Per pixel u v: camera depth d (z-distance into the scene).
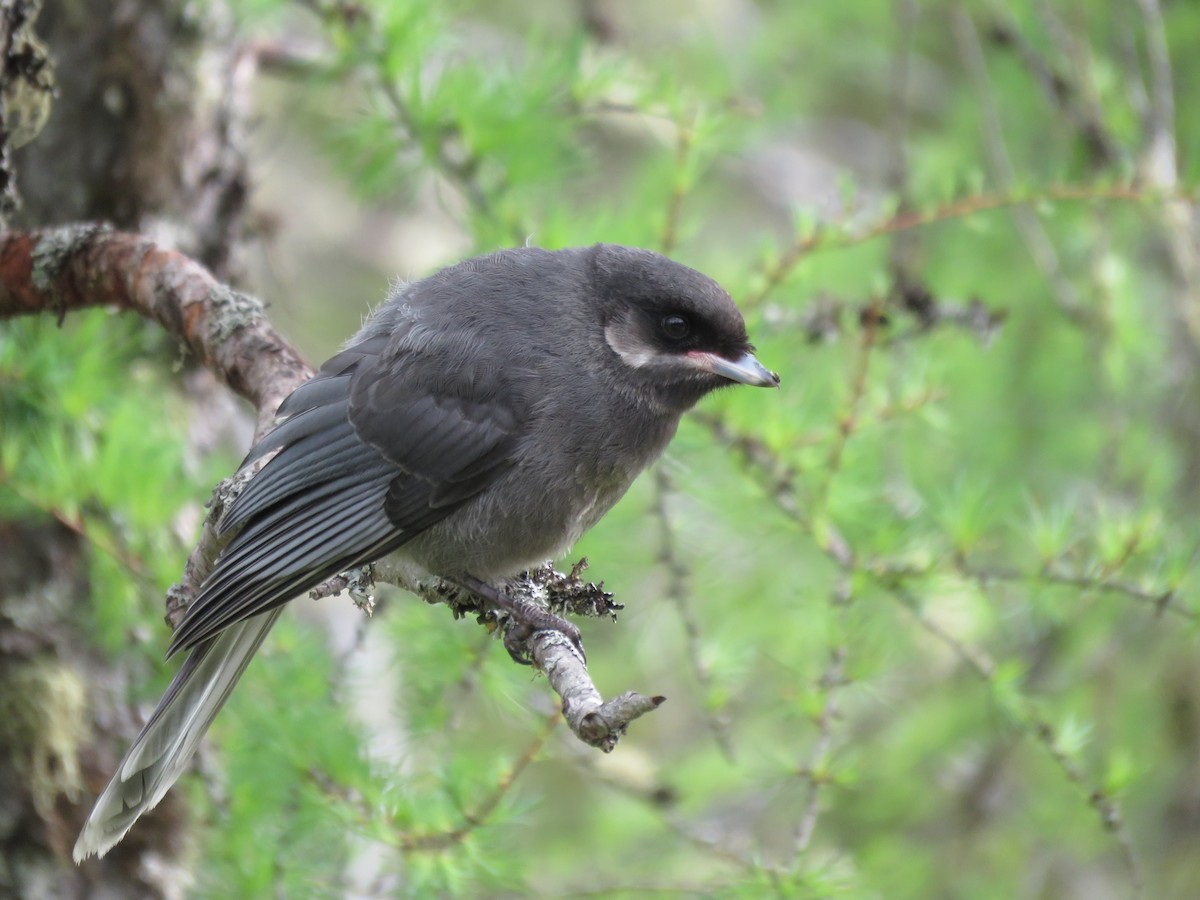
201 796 10.18
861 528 10.09
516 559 9.12
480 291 9.12
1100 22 14.62
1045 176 13.35
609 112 10.59
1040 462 13.91
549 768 14.73
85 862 10.37
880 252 13.63
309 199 18.25
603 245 9.23
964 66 16.03
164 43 10.79
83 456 9.45
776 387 8.97
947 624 12.38
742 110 10.91
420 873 8.50
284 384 8.52
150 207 10.91
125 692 10.77
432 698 9.34
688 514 10.42
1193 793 14.02
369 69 10.28
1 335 9.90
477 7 18.06
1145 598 9.27
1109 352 12.52
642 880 11.17
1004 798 13.93
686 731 15.43
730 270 12.43
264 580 8.34
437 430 8.80
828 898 8.89
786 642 12.04
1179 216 12.59
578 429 8.90
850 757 10.14
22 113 8.58
